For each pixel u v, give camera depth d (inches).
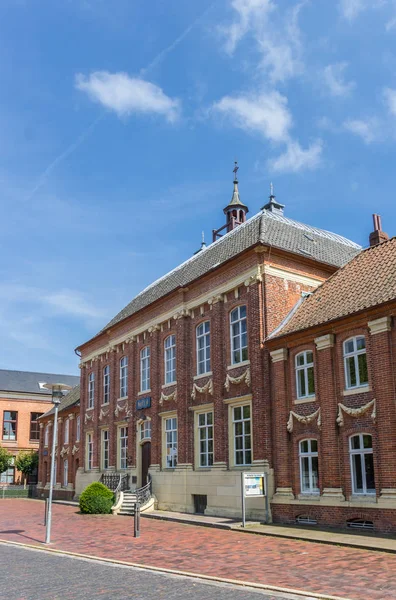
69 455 1877.5
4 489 2301.9
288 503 864.9
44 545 698.8
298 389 897.5
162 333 1288.1
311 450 858.8
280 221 1203.2
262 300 987.9
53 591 430.3
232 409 1033.5
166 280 1451.8
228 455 1019.9
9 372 2942.9
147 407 1305.4
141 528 888.3
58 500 1763.0
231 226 1540.4
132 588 437.1
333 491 796.6
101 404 1581.0
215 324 1091.9
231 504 984.9
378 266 885.8
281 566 515.8
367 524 744.3
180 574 492.7
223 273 1091.3
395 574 464.4
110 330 1536.7
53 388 764.6
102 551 642.8
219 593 412.8
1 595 419.2
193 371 1154.7
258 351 966.4
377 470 739.4
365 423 768.3
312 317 903.7
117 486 1294.3
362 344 799.7
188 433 1135.6
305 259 1044.5
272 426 930.7
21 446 2728.8
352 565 510.0
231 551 618.2
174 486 1146.0
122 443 1448.1
